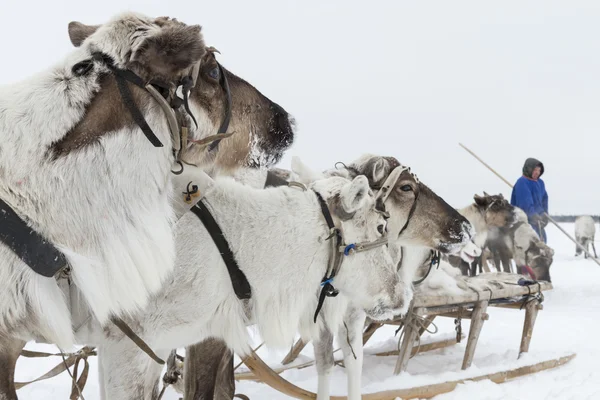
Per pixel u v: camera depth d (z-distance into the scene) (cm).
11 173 262
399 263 553
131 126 280
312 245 360
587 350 796
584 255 2250
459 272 682
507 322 1024
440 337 785
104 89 279
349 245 365
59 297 271
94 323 299
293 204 362
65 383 628
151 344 320
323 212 364
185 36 277
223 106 338
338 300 453
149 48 278
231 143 355
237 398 564
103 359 314
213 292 333
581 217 2231
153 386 340
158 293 317
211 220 335
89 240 271
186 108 299
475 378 610
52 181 264
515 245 1231
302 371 650
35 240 260
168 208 300
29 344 811
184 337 333
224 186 353
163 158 291
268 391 590
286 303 355
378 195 506
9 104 273
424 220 520
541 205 1316
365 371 655
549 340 872
